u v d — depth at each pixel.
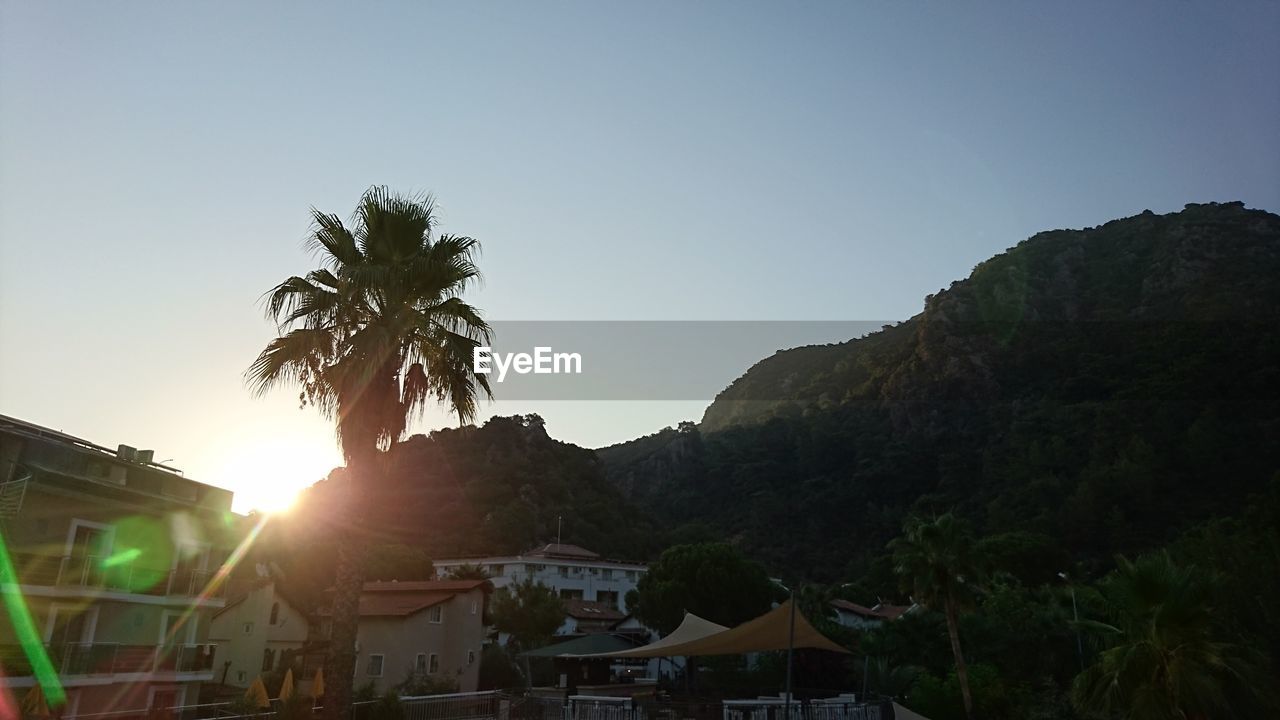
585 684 46.50
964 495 159.25
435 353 15.74
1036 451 151.12
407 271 15.24
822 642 22.50
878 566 110.69
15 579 22.88
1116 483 125.62
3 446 24.67
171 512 28.06
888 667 43.03
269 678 40.91
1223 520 55.62
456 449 131.62
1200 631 23.27
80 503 25.28
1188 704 22.44
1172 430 138.12
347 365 14.63
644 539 127.94
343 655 13.39
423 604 44.34
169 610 28.12
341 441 14.71
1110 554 116.00
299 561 58.47
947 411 187.88
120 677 25.25
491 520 110.06
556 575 89.50
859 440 194.62
